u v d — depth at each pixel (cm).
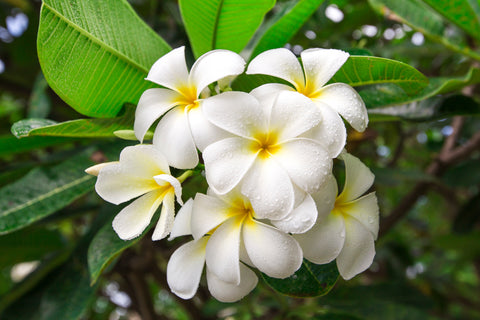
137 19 43
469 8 52
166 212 35
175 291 37
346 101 36
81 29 39
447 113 50
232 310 94
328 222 37
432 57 95
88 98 42
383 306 70
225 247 35
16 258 65
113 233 44
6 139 50
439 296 119
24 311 57
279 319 67
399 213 82
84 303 54
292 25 46
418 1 59
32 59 88
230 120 34
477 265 123
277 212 33
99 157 50
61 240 67
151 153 35
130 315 125
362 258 38
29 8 85
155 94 37
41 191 48
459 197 119
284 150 34
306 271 41
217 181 33
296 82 37
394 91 49
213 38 46
